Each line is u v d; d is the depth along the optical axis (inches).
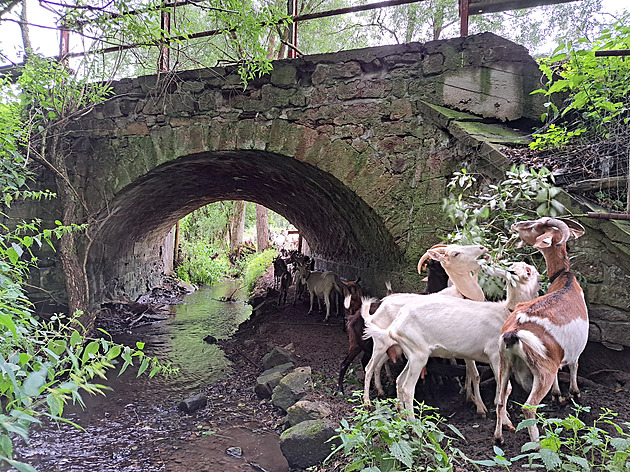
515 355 99.9
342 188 213.5
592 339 139.3
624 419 107.7
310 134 209.3
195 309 422.0
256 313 345.4
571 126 174.9
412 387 117.9
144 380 220.4
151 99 235.5
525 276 116.4
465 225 154.6
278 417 169.2
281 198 369.1
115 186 246.2
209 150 226.8
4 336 72.9
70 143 250.8
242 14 179.8
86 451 149.0
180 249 622.5
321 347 227.8
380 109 199.0
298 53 222.2
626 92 149.1
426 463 95.8
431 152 189.3
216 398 196.4
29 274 265.1
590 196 145.1
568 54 146.4
